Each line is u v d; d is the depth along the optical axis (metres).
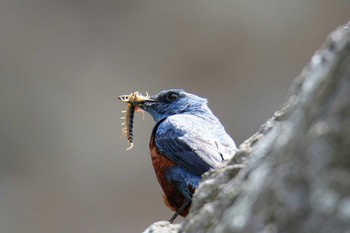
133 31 19.98
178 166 7.68
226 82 19.69
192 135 7.79
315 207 2.78
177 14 19.92
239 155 4.33
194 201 4.16
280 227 2.87
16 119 19.19
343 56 3.01
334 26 19.39
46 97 19.47
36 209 18.69
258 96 19.39
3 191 18.70
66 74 19.67
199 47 19.88
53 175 18.98
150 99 8.84
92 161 19.14
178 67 19.88
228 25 19.77
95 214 18.73
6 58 19.48
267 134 4.21
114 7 20.02
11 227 18.44
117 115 19.55
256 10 19.69
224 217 3.59
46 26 19.88
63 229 18.66
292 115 3.41
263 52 19.69
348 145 2.79
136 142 18.88
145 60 19.91
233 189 3.75
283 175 2.95
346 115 2.84
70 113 19.44
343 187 2.74
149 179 18.84
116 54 19.92
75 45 19.84
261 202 3.02
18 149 19.05
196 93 19.78
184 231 3.99
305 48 19.52
